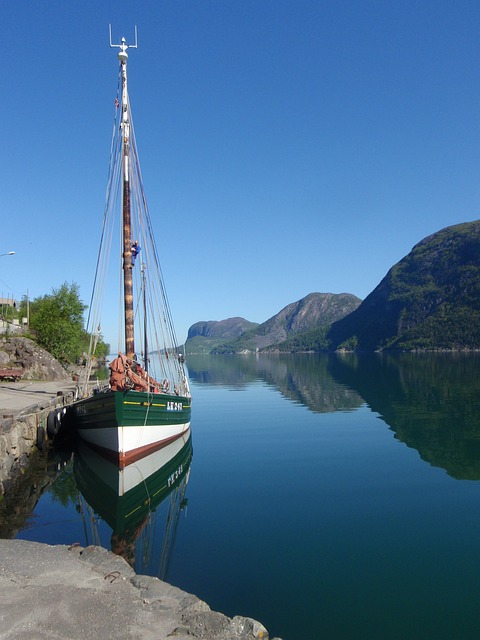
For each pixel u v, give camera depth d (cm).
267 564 1012
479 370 7669
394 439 2322
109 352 9869
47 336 5416
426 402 3672
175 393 2486
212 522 1266
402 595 884
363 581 936
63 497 1552
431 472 1736
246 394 4834
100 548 909
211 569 991
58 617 634
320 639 752
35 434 2123
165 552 1077
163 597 702
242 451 2138
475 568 988
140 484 1656
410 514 1309
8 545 931
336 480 1652
